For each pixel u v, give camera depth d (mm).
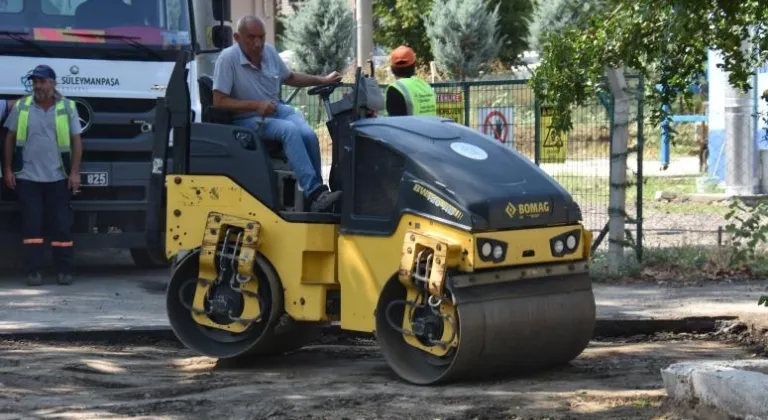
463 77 36812
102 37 12883
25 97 12578
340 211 8625
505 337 8047
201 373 8844
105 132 12953
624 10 9328
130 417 7312
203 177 8953
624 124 13195
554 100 10453
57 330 10109
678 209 19234
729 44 9172
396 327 8250
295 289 8648
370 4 22672
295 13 40219
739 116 19906
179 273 9125
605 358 9250
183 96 9000
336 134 8750
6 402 7738
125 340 10133
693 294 11930
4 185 12883
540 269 8234
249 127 9031
